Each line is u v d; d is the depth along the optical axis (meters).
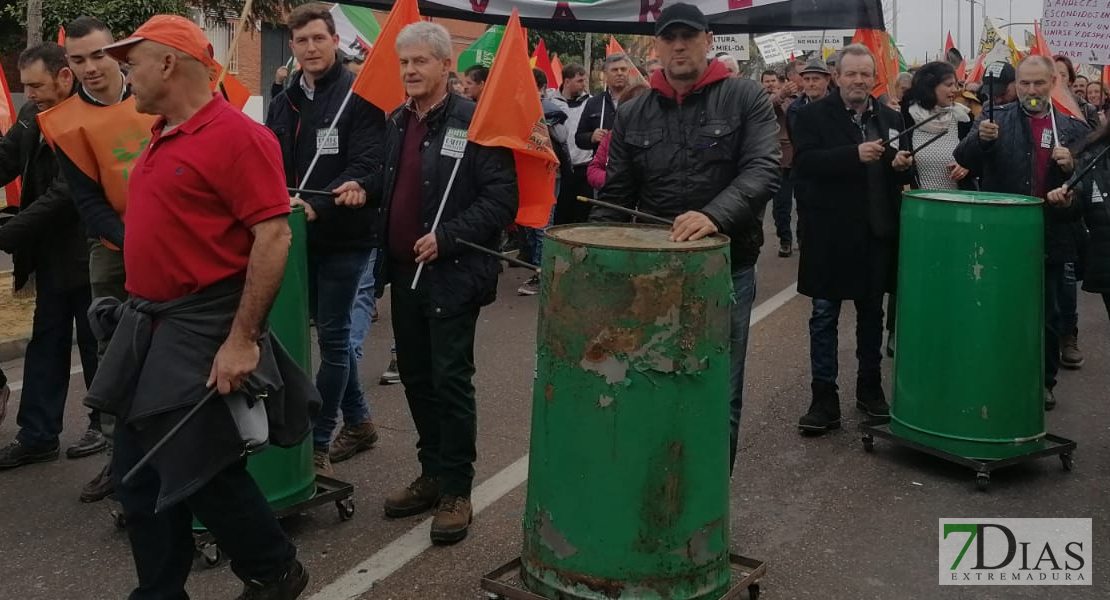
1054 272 6.24
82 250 5.37
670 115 4.17
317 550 4.36
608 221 4.16
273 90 9.65
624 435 3.34
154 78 3.13
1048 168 6.19
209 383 3.13
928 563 4.23
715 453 3.47
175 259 3.16
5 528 4.66
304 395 3.45
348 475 5.22
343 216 4.86
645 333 3.29
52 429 5.51
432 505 4.75
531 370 7.22
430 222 4.39
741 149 4.08
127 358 3.17
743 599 3.87
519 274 11.20
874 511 4.77
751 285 4.27
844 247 5.71
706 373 3.39
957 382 5.08
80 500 4.99
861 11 5.80
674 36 4.03
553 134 10.05
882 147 5.63
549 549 3.50
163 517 3.32
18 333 7.94
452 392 4.36
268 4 17.88
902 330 5.30
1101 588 4.02
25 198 5.52
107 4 15.38
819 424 5.79
